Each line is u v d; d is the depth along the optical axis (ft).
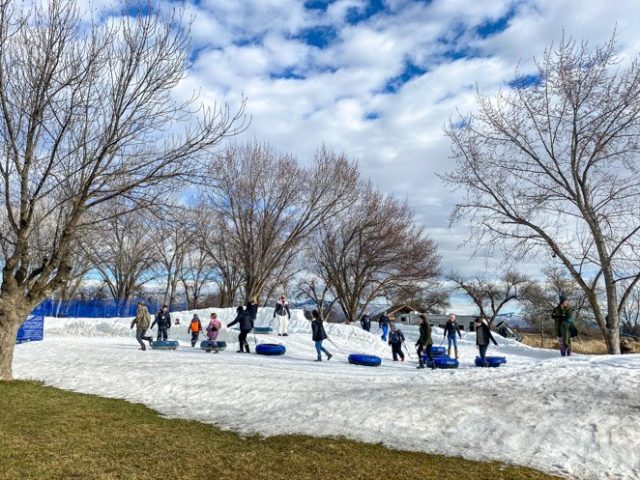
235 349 68.95
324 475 20.58
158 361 51.60
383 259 144.46
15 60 35.27
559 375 33.94
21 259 38.78
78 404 32.30
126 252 142.00
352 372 48.49
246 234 130.82
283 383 39.47
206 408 33.35
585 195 69.72
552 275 162.30
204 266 180.34
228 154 126.41
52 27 35.22
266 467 21.42
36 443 23.26
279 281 150.71
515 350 92.68
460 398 30.71
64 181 37.60
